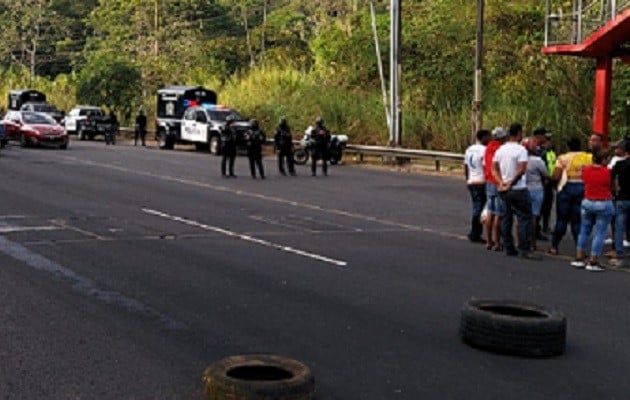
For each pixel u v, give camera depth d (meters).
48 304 8.26
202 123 35.03
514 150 11.67
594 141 10.96
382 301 8.78
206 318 7.90
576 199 12.00
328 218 15.29
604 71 21.72
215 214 15.34
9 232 12.65
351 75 40.38
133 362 6.50
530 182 12.39
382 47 39.50
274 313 8.16
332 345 7.11
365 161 31.58
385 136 33.16
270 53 60.94
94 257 10.81
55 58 90.00
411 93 35.72
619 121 29.14
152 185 20.38
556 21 27.08
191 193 18.84
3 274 9.60
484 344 7.05
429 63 36.25
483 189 12.84
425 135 32.62
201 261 10.75
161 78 55.28
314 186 21.44
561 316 7.18
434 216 16.05
